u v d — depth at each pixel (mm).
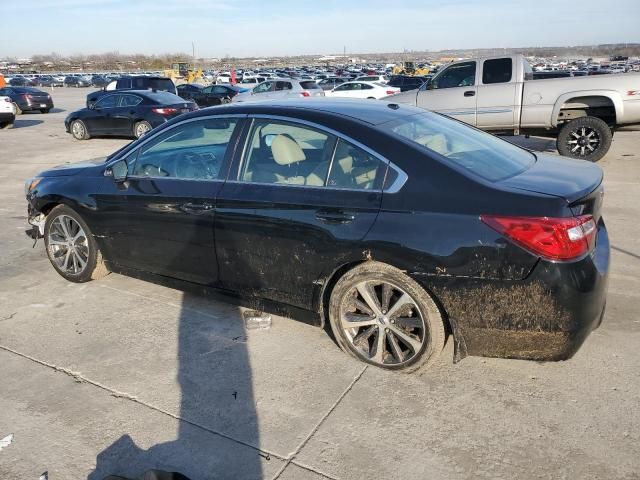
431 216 2912
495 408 2934
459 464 2555
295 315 3570
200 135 3893
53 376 3377
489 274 2805
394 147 3111
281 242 3389
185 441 2785
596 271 2797
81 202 4426
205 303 4348
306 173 3355
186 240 3865
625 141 12578
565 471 2486
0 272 5141
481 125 10219
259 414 2971
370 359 3346
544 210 2701
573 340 2809
